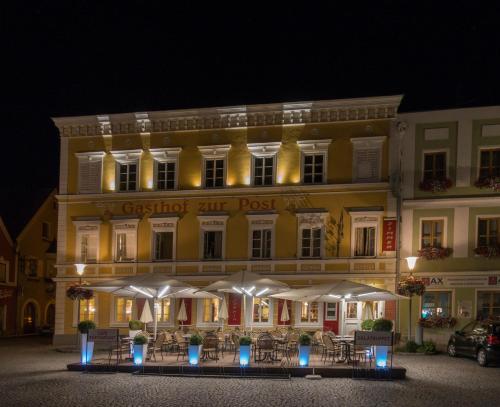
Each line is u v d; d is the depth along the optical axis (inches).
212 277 1315.2
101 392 663.8
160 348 981.2
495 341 905.5
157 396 637.3
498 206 1199.6
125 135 1407.5
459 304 1196.5
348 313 1242.0
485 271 1190.9
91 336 876.6
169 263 1343.5
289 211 1294.3
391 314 1202.0
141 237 1369.3
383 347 813.2
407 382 751.1
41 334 1882.4
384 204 1244.5
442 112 1241.4
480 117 1225.4
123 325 1352.1
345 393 664.4
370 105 1263.5
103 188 1408.7
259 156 1325.0
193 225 1344.7
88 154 1419.8
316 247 1278.3
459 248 1210.0
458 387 708.0
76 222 1406.3
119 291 1075.3
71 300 1393.9
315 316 1258.0
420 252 1214.9
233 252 1315.2
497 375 816.3
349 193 1264.8
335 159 1278.3
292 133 1307.8
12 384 726.5
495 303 1184.8
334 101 1277.1
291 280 1272.1
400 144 1246.9
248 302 1285.7
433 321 1187.3
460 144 1229.1
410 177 1246.9
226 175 1334.9
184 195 1352.1
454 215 1219.9
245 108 1326.3
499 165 1214.3
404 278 1218.6
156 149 1376.7
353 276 1240.2
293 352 985.5
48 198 2020.2
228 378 789.2
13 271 1833.2
